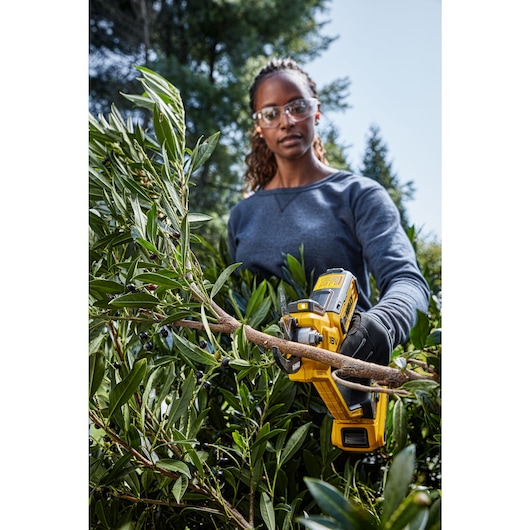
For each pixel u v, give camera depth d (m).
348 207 1.38
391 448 1.08
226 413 1.06
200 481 0.86
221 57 7.60
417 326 0.97
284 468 0.98
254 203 1.52
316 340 0.79
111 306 0.85
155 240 0.89
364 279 1.39
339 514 0.44
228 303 1.18
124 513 0.90
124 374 0.93
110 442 0.91
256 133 1.76
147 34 6.98
